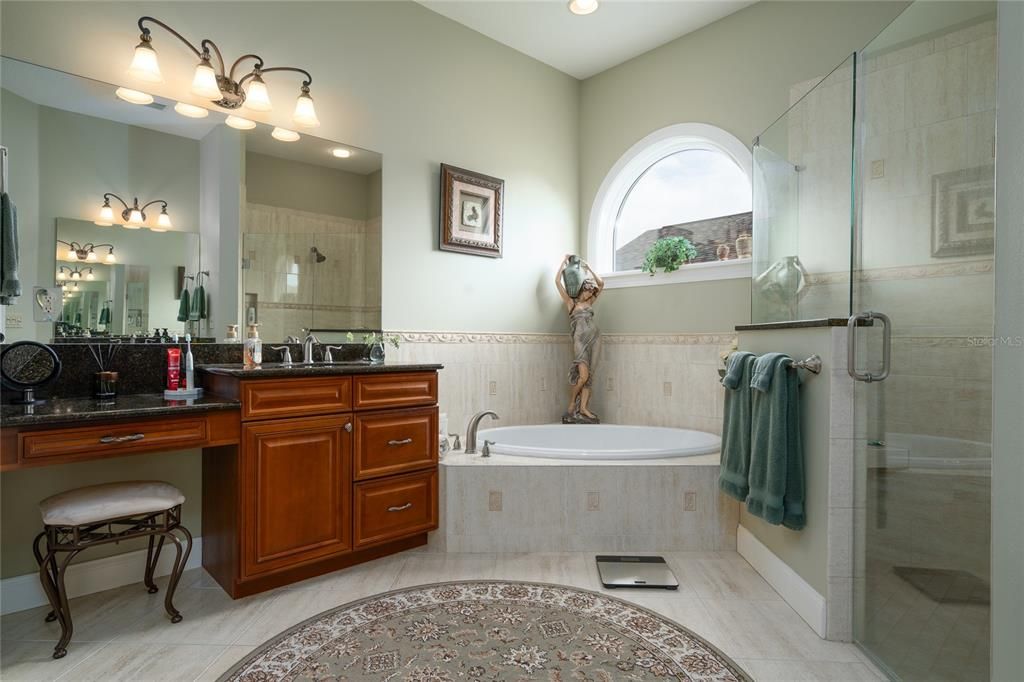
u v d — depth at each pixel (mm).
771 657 1885
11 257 2143
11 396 2146
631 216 4320
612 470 2848
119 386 2408
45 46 2240
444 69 3596
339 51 3109
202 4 2627
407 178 3404
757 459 2305
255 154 2811
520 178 4043
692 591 2385
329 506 2453
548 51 4051
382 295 3279
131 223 2441
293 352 2938
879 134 1936
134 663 1822
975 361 1542
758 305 3002
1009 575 1003
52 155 2252
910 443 1744
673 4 3500
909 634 1723
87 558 2322
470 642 1962
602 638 1995
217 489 2412
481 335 3777
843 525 1994
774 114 3391
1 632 2002
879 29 2963
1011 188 1011
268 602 2250
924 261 1724
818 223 2471
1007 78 1024
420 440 2773
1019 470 986
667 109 3936
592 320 4039
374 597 2301
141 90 2467
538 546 2834
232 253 2729
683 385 3770
